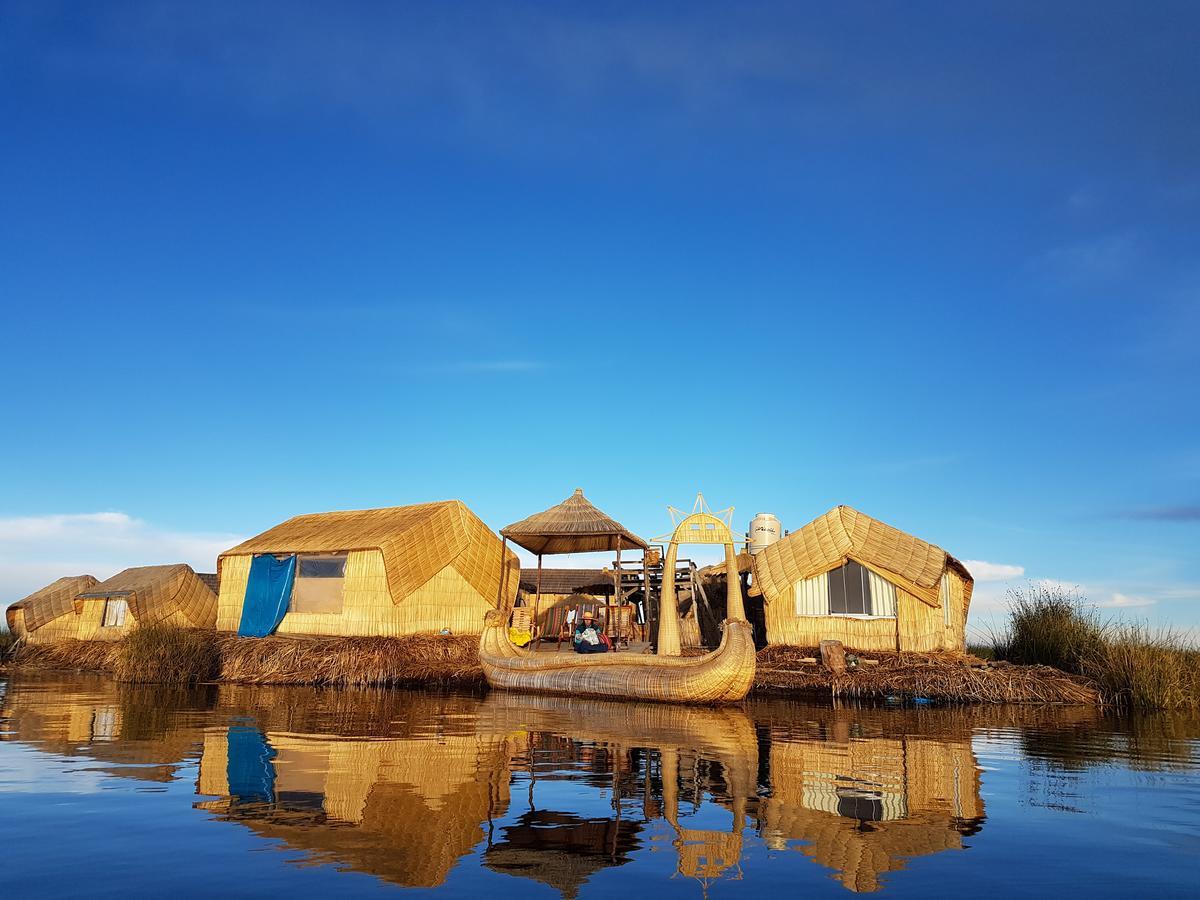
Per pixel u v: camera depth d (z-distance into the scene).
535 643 24.58
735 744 10.72
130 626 29.89
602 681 17.30
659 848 5.85
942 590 22.38
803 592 22.47
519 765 8.98
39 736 11.09
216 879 5.11
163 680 21.53
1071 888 5.12
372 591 24.08
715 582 29.20
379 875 5.21
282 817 6.60
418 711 14.58
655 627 25.73
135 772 8.46
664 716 14.09
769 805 7.19
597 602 28.77
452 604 25.92
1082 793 7.89
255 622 25.27
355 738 11.00
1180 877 5.35
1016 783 8.34
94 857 5.55
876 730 12.45
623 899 4.80
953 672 17.58
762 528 29.12
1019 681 17.16
